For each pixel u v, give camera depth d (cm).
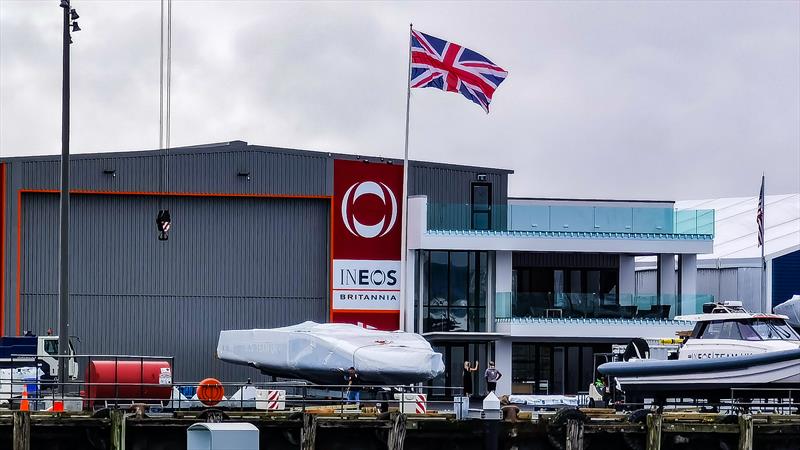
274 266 6662
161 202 6531
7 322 6303
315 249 6712
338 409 4488
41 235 6372
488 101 6097
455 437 4050
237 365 6594
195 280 6575
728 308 4991
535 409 4991
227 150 6594
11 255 6312
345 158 6738
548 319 6719
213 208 6606
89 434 3925
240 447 3619
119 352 6475
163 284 6544
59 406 4369
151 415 3984
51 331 6106
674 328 6775
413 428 4031
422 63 6091
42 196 6375
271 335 5566
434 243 6688
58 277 6378
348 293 6700
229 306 6612
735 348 4741
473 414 4106
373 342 5216
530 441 4069
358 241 6719
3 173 6316
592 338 6769
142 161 6488
